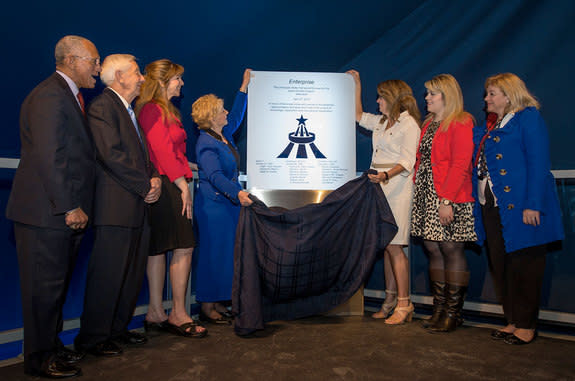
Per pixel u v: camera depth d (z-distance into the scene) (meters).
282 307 2.60
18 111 2.04
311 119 2.82
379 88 2.87
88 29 2.30
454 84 2.58
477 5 2.96
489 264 2.89
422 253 3.22
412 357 2.04
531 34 2.79
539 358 2.05
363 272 2.60
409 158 2.68
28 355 1.76
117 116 2.00
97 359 1.99
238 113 2.93
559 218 2.28
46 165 1.66
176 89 2.47
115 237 1.98
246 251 2.41
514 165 2.31
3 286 2.08
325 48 3.36
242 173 3.38
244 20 3.06
